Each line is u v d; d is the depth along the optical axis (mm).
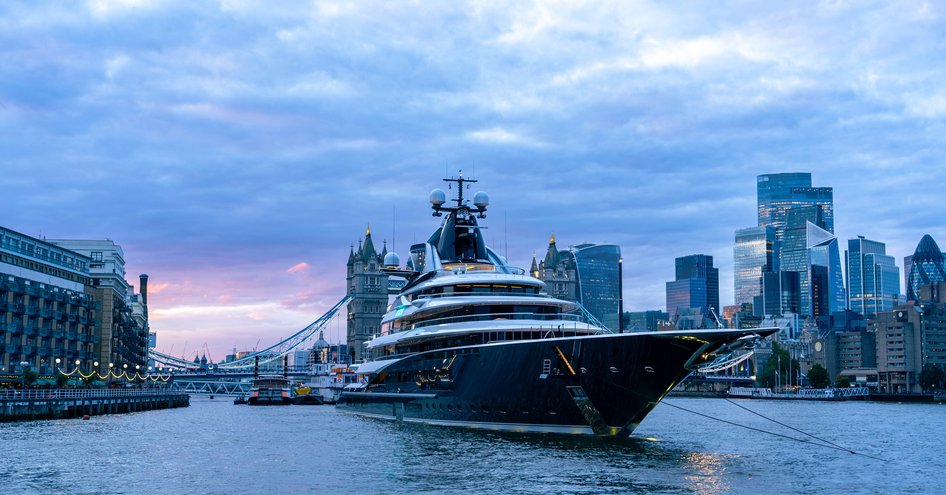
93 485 50625
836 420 127438
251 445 72938
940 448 76062
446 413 82438
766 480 52375
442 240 98812
